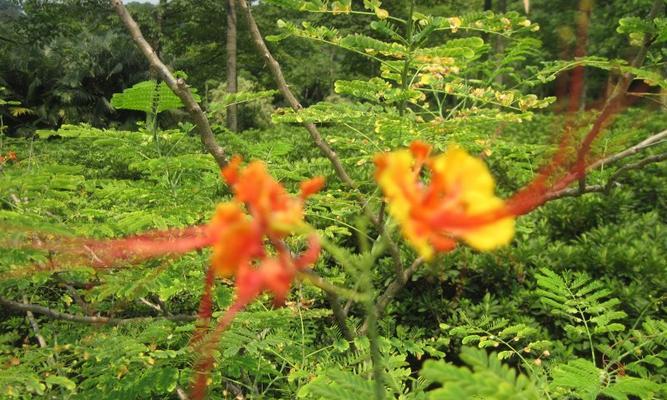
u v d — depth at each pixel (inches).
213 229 35.9
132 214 98.2
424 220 32.6
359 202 117.5
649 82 89.7
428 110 122.0
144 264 97.2
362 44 109.0
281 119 111.0
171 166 112.9
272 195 36.0
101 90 728.3
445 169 33.3
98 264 79.8
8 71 671.1
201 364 84.0
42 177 92.1
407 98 110.0
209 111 109.0
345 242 179.8
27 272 85.3
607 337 134.0
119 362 93.0
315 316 112.5
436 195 33.1
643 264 161.0
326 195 115.5
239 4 113.3
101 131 112.7
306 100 1218.0
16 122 605.9
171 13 831.7
